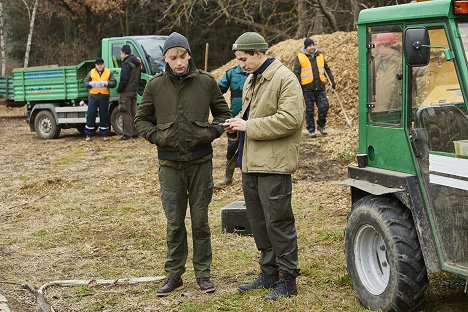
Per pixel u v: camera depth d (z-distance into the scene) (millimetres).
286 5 35062
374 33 5496
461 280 6039
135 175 12312
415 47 4629
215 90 5918
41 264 7250
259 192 5629
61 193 11016
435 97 5035
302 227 8250
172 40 5641
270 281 6012
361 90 5648
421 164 5137
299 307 5562
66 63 39281
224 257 7156
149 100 5859
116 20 41156
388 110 5430
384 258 5473
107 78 17344
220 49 40906
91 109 17344
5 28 41562
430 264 4996
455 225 4891
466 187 4777
